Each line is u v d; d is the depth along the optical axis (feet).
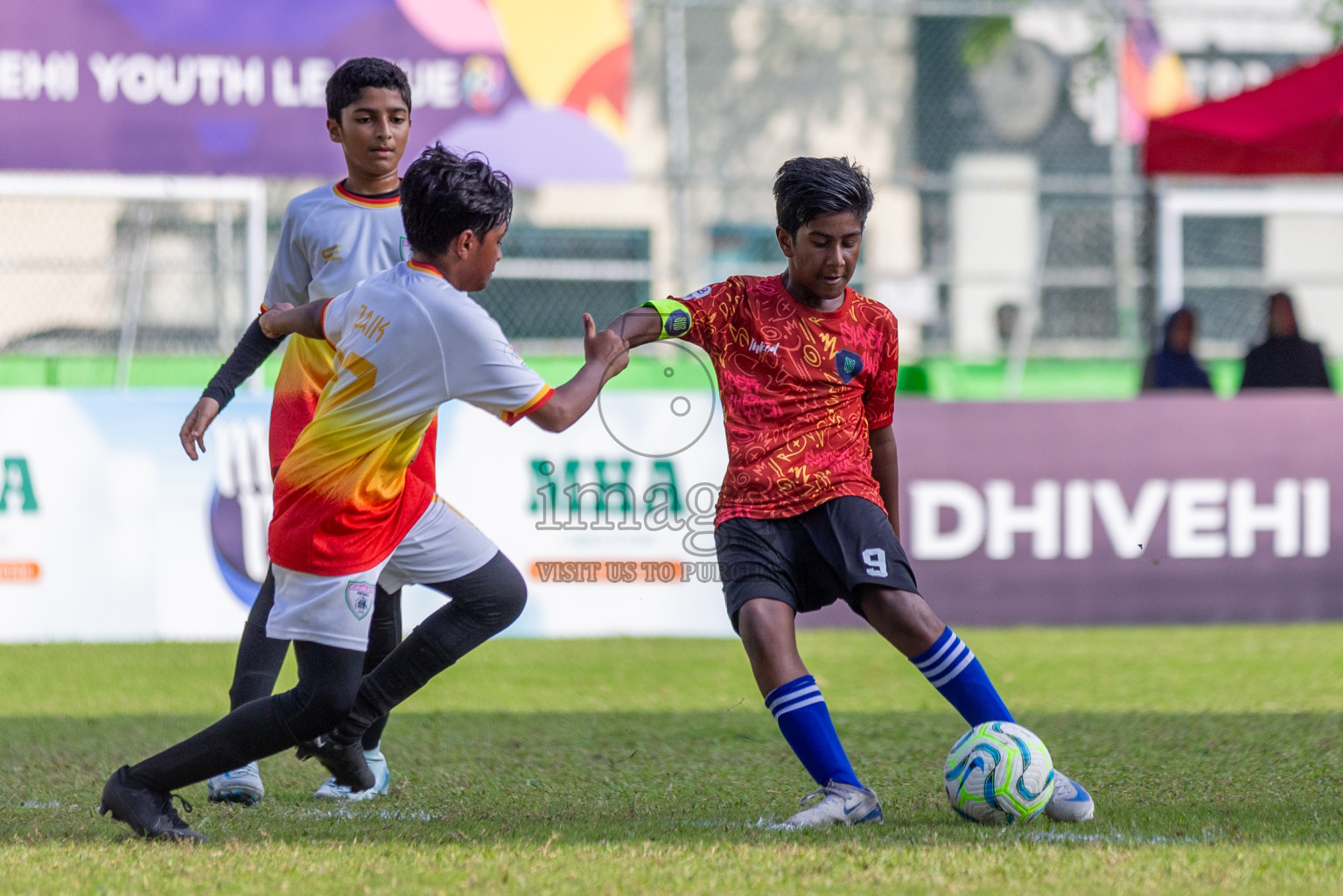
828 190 42.78
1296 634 103.04
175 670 85.61
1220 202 132.36
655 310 43.78
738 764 56.75
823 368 44.11
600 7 121.80
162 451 96.63
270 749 40.40
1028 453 105.50
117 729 66.08
